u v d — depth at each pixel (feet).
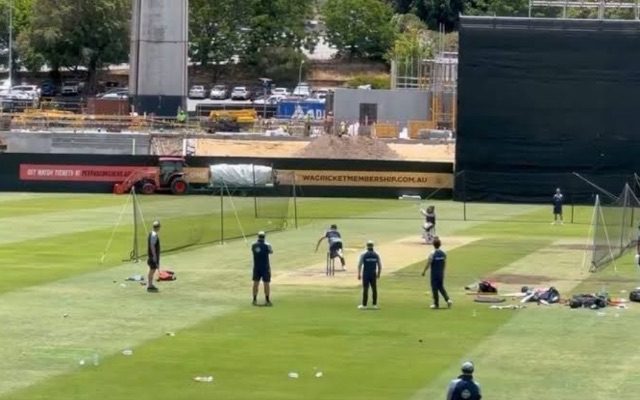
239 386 173.27
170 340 205.26
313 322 223.71
